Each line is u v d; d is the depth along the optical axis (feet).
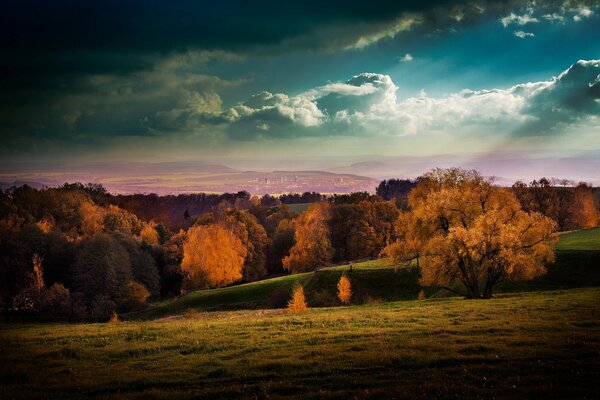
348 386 56.75
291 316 117.50
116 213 429.38
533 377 55.88
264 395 54.19
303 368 64.23
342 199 473.67
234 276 319.68
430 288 198.80
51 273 324.80
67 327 123.65
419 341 75.61
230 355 73.72
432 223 160.25
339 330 89.71
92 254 299.99
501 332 79.71
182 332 96.12
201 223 422.00
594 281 173.37
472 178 196.75
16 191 426.10
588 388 51.42
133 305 291.99
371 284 212.64
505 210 153.99
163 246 394.32
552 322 85.71
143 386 60.95
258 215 540.11
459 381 56.08
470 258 146.41
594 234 250.16
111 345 85.66
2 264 302.25
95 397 56.49
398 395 52.39
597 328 79.20
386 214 368.27
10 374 67.51
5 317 264.11
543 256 147.84
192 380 61.98
